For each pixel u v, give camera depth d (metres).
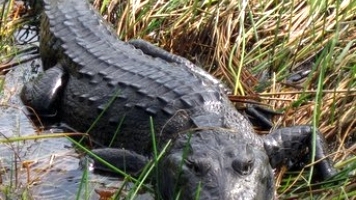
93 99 12.62
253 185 9.69
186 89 11.92
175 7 14.99
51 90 13.25
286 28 14.12
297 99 12.51
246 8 14.59
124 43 13.84
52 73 13.48
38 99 13.22
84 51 13.53
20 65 14.67
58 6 14.98
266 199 10.25
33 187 11.12
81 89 12.96
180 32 14.53
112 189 11.05
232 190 9.48
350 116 11.92
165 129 11.46
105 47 13.59
